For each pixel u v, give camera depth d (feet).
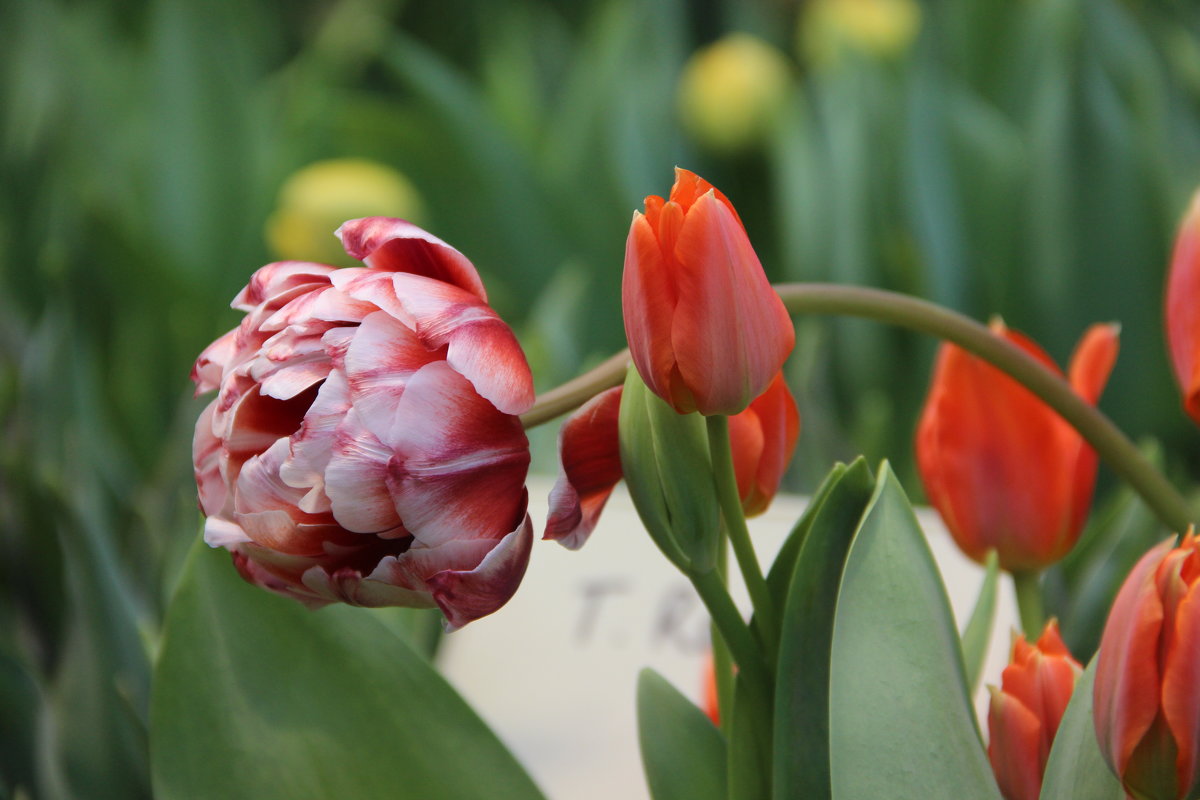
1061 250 5.37
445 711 2.79
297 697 2.78
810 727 2.61
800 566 2.61
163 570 3.45
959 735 2.57
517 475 2.58
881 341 5.16
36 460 3.75
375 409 2.53
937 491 2.93
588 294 5.88
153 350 5.61
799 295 2.68
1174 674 2.49
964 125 5.66
